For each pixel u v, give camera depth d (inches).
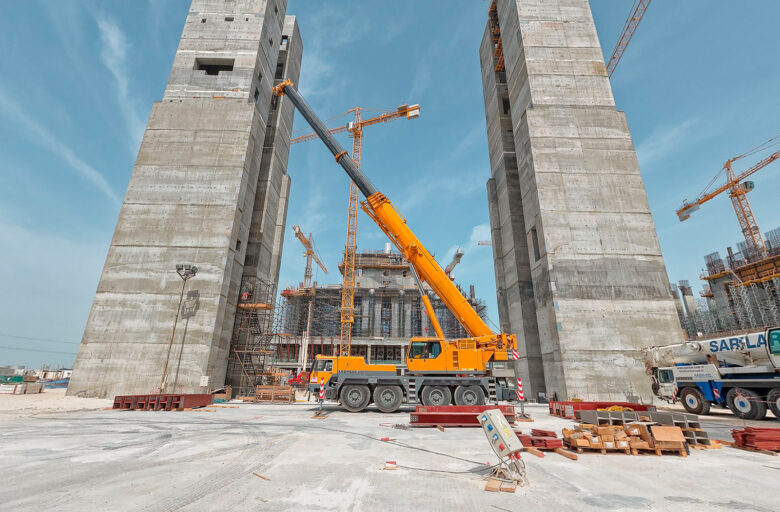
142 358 1023.6
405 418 561.3
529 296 1362.0
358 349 2400.3
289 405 844.6
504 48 1648.6
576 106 1327.5
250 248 1466.5
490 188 1692.9
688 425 352.2
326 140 956.0
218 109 1332.4
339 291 2541.8
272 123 1685.5
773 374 560.4
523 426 506.0
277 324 1642.5
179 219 1176.8
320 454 304.2
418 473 247.9
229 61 1418.6
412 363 651.5
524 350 1306.6
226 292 1147.3
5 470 249.3
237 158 1267.2
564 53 1408.7
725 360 631.8
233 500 191.9
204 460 281.3
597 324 1064.2
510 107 1549.0
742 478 244.4
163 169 1237.1
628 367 1019.3
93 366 1005.8
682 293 2642.7
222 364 1143.0
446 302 698.8
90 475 238.4
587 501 196.9
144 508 180.4
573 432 344.8
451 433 423.5
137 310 1068.5
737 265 2253.9
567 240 1155.3
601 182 1227.2
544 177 1234.0
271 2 1584.6
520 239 1435.8
